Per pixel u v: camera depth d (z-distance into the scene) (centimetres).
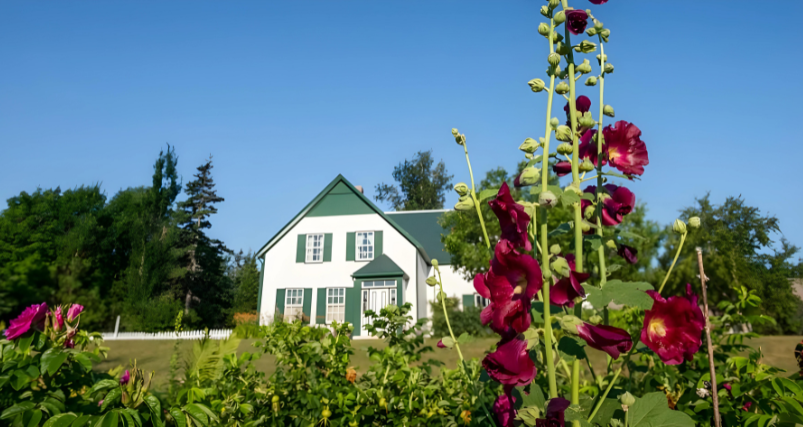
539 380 222
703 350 226
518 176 138
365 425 280
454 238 1578
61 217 2769
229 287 4225
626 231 154
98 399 205
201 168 4278
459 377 298
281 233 1975
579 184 136
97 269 2375
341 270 1927
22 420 158
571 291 118
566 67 151
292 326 343
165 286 2805
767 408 173
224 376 297
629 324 257
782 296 1461
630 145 158
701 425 184
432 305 1891
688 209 1702
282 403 299
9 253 2561
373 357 307
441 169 4878
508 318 114
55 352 185
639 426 119
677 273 1209
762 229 1581
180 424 168
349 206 1989
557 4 144
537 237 133
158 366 513
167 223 3022
